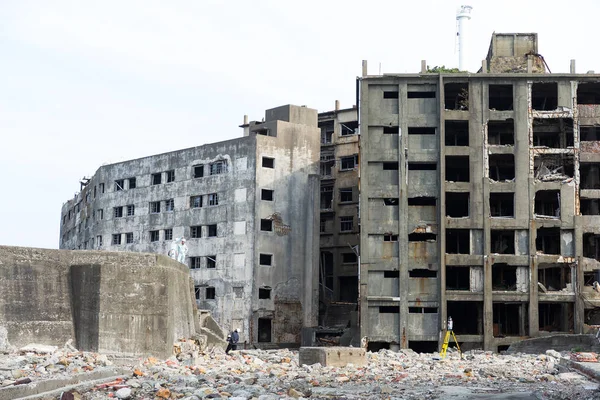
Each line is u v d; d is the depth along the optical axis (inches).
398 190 2787.9
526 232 2741.1
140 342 1386.6
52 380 1018.7
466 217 2746.1
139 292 1393.9
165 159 3540.8
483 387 1234.0
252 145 3206.2
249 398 996.6
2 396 916.6
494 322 2815.0
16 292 1321.4
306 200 3280.0
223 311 3186.5
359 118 2859.3
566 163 2815.0
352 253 3494.1
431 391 1149.1
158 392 993.5
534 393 1101.1
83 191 4222.4
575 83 2802.7
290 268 3203.7
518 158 2773.1
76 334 1363.2
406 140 2802.7
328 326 3208.7
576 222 2728.8
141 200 3609.7
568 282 2726.4
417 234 2817.4
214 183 3319.4
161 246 3484.3
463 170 2950.3
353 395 1087.0
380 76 2822.3
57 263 1374.3
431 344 2785.4
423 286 2731.3
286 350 2433.6
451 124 2864.2
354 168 3548.2
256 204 3161.9
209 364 1510.8
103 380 1108.5
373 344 2773.1
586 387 1170.0
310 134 3339.1
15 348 1298.0
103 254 1393.9
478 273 2714.1
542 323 2832.2
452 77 2810.0
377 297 2731.3
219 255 3243.1
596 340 2281.0
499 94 2891.2
